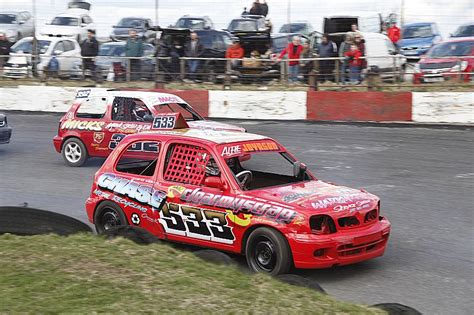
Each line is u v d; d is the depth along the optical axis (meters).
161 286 5.07
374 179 11.68
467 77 17.42
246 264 7.42
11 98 20.91
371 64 18.33
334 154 13.77
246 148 7.64
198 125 12.23
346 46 19.09
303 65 18.94
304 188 7.41
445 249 8.06
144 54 21.55
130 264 5.55
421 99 16.97
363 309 4.88
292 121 18.11
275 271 6.81
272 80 19.38
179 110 12.93
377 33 21.41
